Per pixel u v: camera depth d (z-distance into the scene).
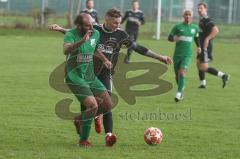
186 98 41.84
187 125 31.52
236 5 135.00
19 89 43.16
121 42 26.02
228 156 24.58
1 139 26.69
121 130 29.62
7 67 57.62
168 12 135.25
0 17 128.88
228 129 30.77
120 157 23.70
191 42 41.69
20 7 135.50
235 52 90.06
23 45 87.19
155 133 26.12
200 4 47.78
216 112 36.25
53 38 104.75
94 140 27.02
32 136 27.55
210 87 48.66
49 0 135.50
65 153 24.12
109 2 135.25
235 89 47.75
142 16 68.06
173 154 24.56
